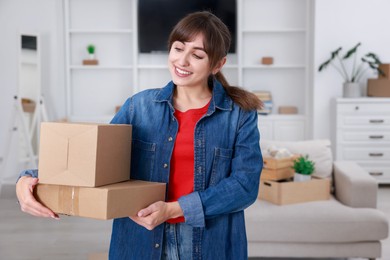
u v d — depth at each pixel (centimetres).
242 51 586
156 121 124
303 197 279
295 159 297
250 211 262
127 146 118
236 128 124
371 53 511
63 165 106
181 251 121
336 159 509
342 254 258
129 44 589
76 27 584
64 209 107
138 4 570
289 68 586
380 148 504
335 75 533
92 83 591
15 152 534
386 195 466
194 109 124
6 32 538
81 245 313
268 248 260
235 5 567
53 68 553
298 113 589
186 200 114
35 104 508
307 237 256
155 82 593
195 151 121
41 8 543
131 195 107
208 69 115
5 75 535
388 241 318
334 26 530
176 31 114
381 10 529
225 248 123
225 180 118
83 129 104
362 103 500
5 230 345
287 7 578
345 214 257
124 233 124
